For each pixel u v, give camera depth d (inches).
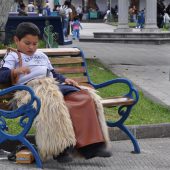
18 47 314.5
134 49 1055.6
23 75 307.4
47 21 741.9
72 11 1429.6
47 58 321.1
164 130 374.3
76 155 294.0
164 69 724.0
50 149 283.4
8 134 302.2
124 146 346.6
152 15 1252.5
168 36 1240.2
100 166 300.2
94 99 294.2
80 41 1262.3
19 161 297.1
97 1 2780.5
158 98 495.2
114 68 717.9
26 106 286.7
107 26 2105.1
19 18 774.5
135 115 400.8
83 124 287.4
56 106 283.9
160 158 320.8
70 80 311.4
